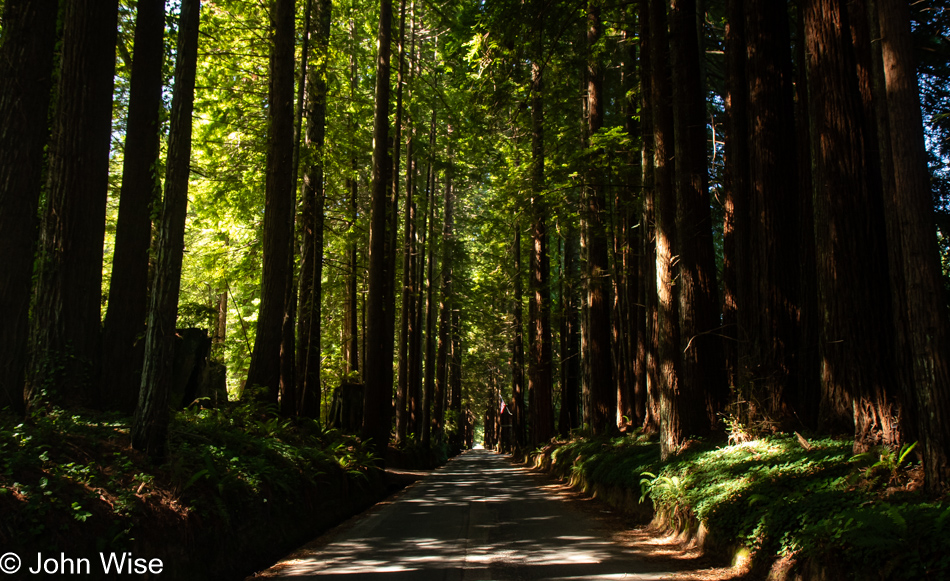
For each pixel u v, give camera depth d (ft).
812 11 26.94
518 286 96.99
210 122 58.90
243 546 23.94
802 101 35.04
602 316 68.13
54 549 15.97
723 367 37.86
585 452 58.23
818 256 26.66
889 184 20.54
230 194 60.44
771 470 24.91
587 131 61.36
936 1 33.37
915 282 18.43
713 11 55.98
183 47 24.68
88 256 28.84
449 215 123.13
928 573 14.40
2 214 24.64
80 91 29.07
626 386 70.79
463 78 51.08
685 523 27.71
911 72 18.69
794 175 32.86
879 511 17.17
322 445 44.04
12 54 25.66
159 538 19.39
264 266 43.62
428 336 113.39
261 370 42.70
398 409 93.40
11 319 24.34
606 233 61.62
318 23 55.47
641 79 45.60
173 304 24.40
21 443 19.56
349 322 86.43
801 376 31.71
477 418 306.76
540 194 54.34
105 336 29.89
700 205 37.86
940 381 17.92
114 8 30.86
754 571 20.66
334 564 24.02
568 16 42.19
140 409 23.53
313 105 57.62
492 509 41.11
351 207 78.38
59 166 28.48
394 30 80.18
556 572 22.18
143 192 31.99
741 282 35.22
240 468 27.17
